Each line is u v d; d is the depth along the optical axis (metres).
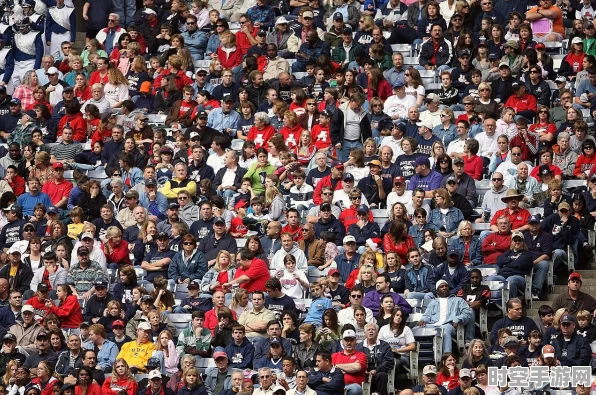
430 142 120.12
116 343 100.88
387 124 121.62
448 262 102.00
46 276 108.69
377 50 130.75
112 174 121.75
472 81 126.31
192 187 117.06
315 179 116.75
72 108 128.88
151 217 112.50
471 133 120.25
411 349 96.81
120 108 132.12
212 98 130.50
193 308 103.12
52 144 126.88
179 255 107.62
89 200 116.94
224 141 121.50
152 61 136.25
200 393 94.94
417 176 113.88
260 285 103.38
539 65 125.56
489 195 110.81
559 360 95.00
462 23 131.75
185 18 141.25
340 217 111.25
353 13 139.00
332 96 125.56
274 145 120.56
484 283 101.56
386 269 103.88
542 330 97.88
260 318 99.75
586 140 116.12
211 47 138.62
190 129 125.19
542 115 119.94
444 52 131.25
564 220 105.81
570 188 113.38
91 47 139.25
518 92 123.62
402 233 105.00
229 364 97.19
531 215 107.88
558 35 134.00
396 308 97.31
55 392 96.94
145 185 116.56
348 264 104.56
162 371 97.75
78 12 150.62
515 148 115.25
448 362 93.25
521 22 132.12
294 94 125.00
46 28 144.00
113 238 110.19
